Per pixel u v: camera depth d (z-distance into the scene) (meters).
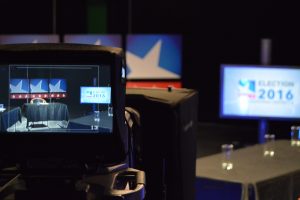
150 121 2.01
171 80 7.30
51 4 8.59
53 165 1.63
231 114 6.31
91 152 1.59
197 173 3.25
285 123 8.40
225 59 8.74
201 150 7.14
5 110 1.58
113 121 1.56
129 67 7.17
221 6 8.63
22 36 6.93
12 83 1.58
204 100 8.94
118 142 1.57
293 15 8.30
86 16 8.43
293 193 3.40
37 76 1.58
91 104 1.57
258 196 3.07
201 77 8.89
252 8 8.49
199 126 8.70
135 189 1.61
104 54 1.54
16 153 1.60
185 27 8.78
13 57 1.54
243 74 6.21
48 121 1.59
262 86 6.20
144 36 7.17
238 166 3.44
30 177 1.57
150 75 7.24
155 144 2.02
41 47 1.58
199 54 8.84
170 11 8.75
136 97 2.04
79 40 7.04
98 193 1.54
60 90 1.58
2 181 1.62
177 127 2.00
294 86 6.12
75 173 1.61
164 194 2.02
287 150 4.01
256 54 8.55
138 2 8.75
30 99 1.58
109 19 8.76
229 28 8.65
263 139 6.36
